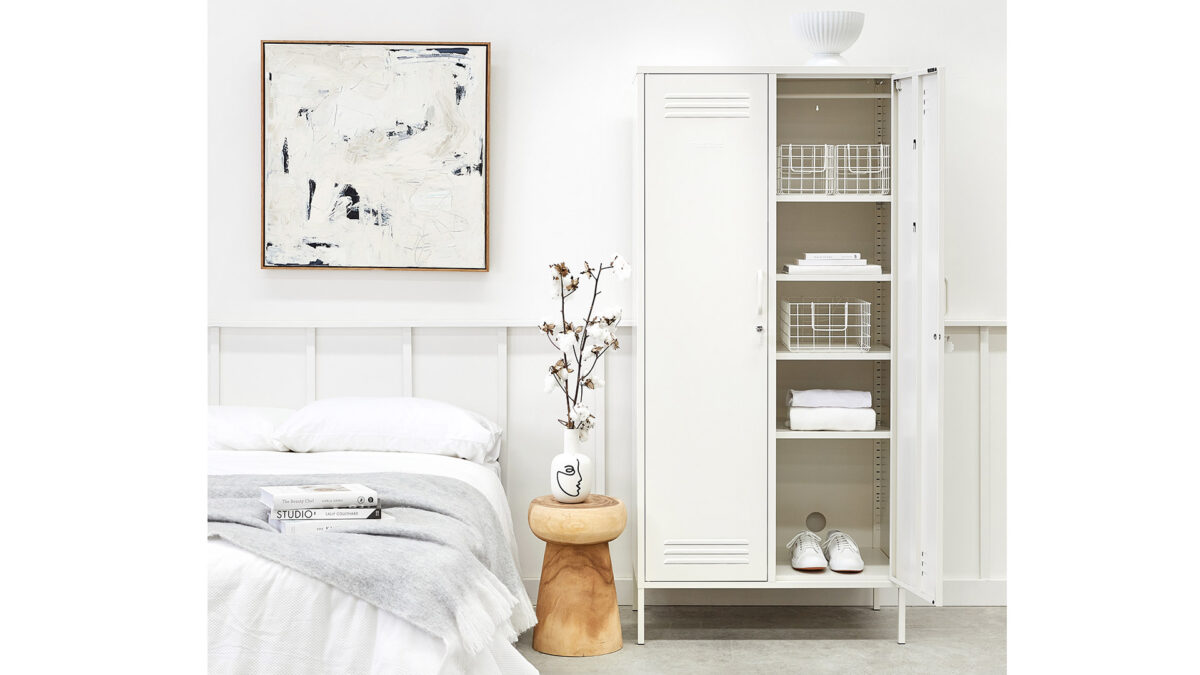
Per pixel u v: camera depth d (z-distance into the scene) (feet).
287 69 12.92
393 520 8.54
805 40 12.12
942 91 11.17
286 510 8.29
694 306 11.84
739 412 11.89
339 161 13.00
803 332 13.12
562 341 11.64
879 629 12.43
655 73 11.75
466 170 13.04
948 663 11.18
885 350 12.48
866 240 13.14
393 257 13.08
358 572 7.54
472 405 13.25
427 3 13.07
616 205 13.20
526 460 13.26
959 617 12.94
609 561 11.66
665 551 11.92
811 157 12.92
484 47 12.96
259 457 11.17
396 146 13.00
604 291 13.20
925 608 13.37
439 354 13.21
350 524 8.35
